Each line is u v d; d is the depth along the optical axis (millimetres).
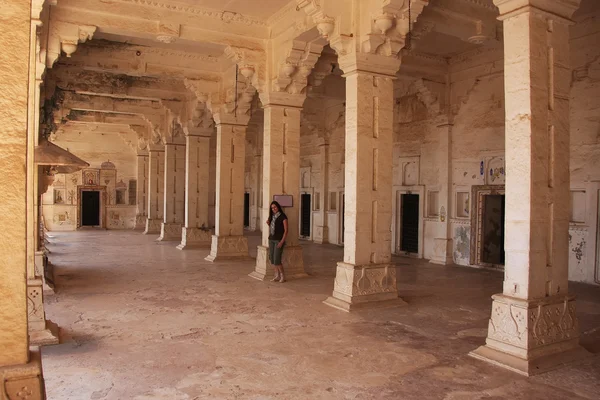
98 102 17391
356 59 7113
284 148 9961
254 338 5684
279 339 5648
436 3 7957
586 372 4555
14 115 2088
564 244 5039
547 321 4766
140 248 15812
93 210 26109
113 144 25625
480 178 11500
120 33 8836
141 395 4059
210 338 5684
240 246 12797
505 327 4832
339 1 7078
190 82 12109
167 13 8914
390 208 7480
